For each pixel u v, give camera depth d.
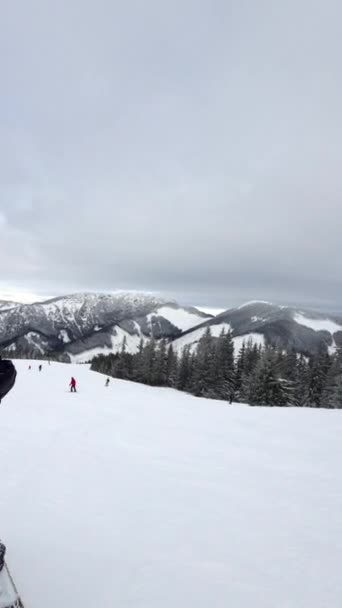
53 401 22.09
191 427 15.20
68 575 3.96
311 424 16.56
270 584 4.14
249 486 7.85
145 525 5.58
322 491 7.67
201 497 7.03
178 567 4.37
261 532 5.60
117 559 4.45
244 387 53.50
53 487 7.04
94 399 24.72
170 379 75.19
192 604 3.63
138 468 8.84
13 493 6.55
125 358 83.06
